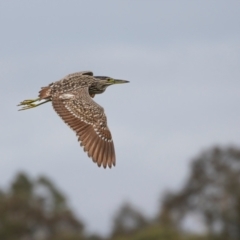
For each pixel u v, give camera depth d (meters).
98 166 20.27
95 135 20.58
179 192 56.56
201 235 53.72
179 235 52.62
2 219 57.38
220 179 57.47
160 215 54.12
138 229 52.31
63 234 55.97
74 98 21.45
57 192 59.72
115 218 52.38
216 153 58.25
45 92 22.16
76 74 22.92
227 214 56.19
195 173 57.75
